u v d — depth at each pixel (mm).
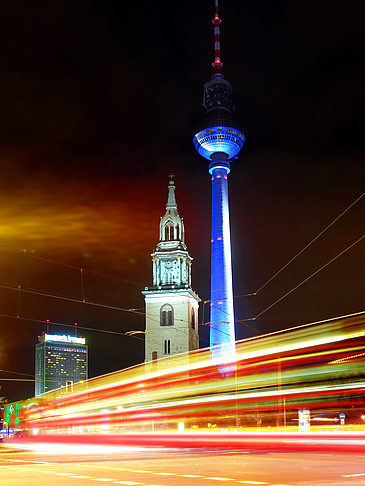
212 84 186500
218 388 81750
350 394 55938
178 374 95812
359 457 32625
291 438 56281
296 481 19766
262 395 66875
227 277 164750
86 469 25406
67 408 109062
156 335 163750
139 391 97000
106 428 96562
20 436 99500
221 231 170750
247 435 63250
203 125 181000
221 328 158500
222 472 23438
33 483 19531
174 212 182125
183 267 173250
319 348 57375
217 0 195250
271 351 66250
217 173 178875
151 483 19359
